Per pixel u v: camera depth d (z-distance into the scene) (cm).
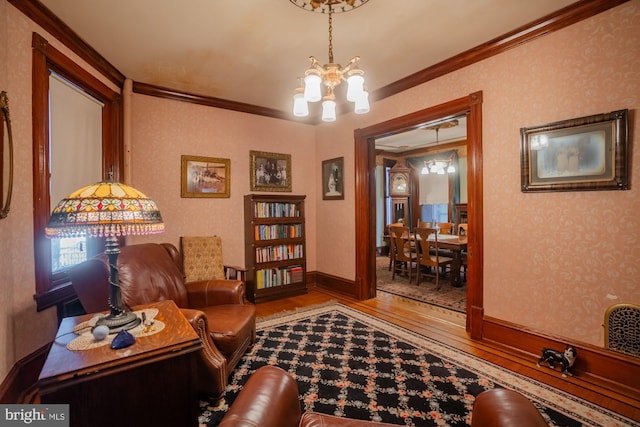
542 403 186
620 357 197
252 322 252
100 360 121
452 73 296
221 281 274
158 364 133
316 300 407
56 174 234
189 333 147
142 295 225
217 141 397
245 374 222
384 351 257
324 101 209
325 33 248
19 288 185
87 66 269
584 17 212
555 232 231
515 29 243
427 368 229
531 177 241
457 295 423
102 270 196
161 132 358
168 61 293
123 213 142
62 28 229
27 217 194
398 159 789
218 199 397
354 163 416
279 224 423
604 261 208
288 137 461
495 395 107
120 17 224
